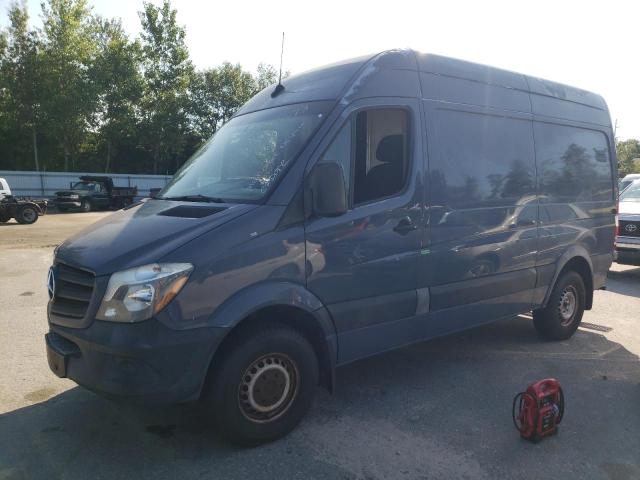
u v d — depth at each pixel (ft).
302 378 12.03
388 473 10.71
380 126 13.23
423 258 14.11
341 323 12.60
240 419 11.18
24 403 13.79
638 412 13.80
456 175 14.89
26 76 120.26
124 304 9.94
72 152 135.85
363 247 12.73
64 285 11.41
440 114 14.61
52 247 45.42
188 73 144.25
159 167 166.20
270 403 11.60
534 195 17.47
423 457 11.34
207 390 11.14
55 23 122.83
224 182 13.00
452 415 13.39
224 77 174.40
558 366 17.12
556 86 18.80
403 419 13.12
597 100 20.74
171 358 10.11
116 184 122.42
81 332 10.42
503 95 16.57
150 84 139.95
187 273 10.17
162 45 138.21
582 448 11.85
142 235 11.00
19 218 69.36
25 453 11.34
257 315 11.48
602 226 20.67
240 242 10.84
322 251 11.99
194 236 10.58
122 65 132.26
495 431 12.57
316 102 13.00
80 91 124.67
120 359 9.95
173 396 10.26
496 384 15.51
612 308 25.40
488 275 16.12
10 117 123.24
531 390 11.99
